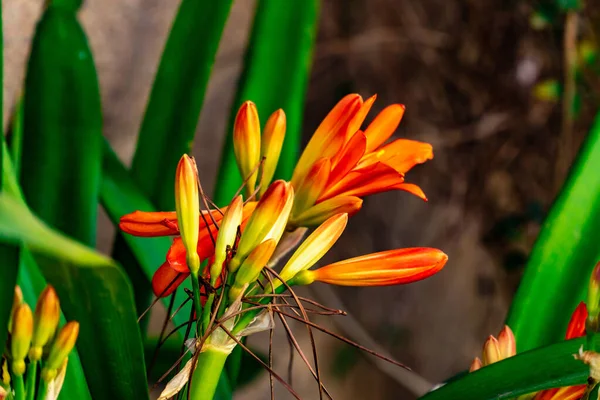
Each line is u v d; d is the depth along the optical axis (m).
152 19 1.84
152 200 1.08
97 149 1.01
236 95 1.09
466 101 2.57
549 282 0.97
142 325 1.07
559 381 0.83
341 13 2.58
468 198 2.65
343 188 0.83
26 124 1.00
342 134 0.83
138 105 1.92
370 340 2.34
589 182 0.97
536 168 2.54
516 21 2.45
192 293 0.82
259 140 0.85
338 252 2.74
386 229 2.73
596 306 0.81
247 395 2.52
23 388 0.79
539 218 2.53
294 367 2.59
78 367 0.87
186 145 1.08
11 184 0.88
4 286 0.75
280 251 0.83
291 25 1.10
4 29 1.26
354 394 2.76
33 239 0.71
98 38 1.75
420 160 0.85
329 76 2.64
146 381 0.83
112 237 2.05
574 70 2.28
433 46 2.57
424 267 0.81
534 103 2.49
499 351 0.86
